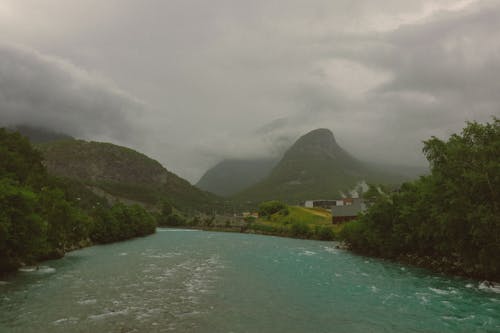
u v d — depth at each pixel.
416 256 70.81
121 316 32.34
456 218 52.34
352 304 37.72
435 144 57.25
